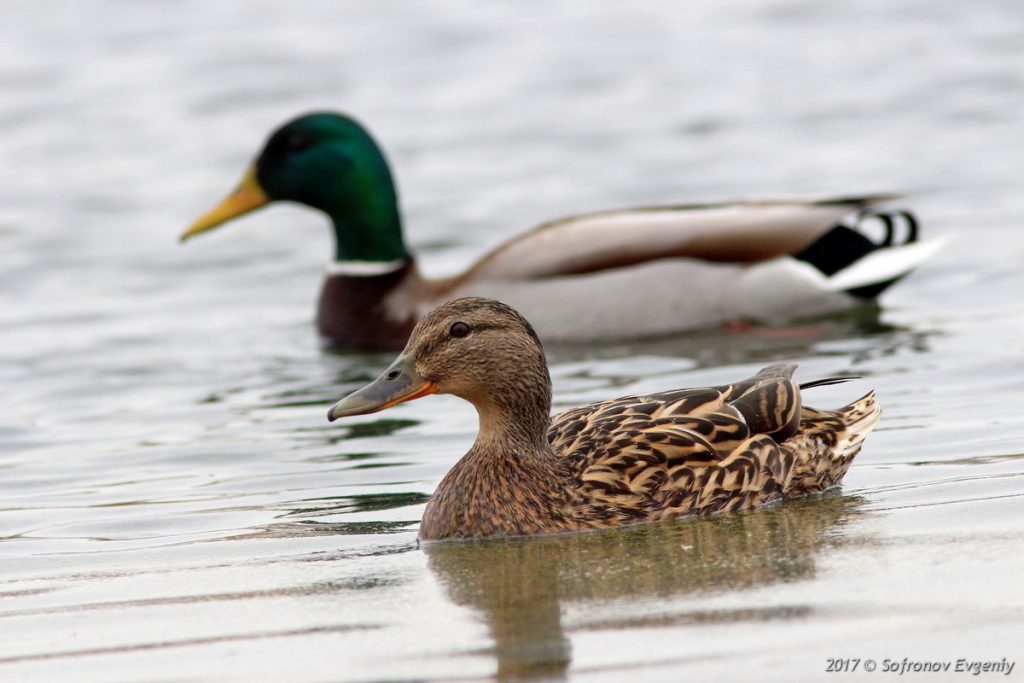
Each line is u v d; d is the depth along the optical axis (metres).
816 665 7.29
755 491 10.26
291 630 8.27
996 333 15.13
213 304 18.64
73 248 21.17
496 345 10.05
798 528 9.67
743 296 17.09
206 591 9.02
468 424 12.97
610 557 9.33
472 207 22.59
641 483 10.12
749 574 8.77
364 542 9.95
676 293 17.06
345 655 7.84
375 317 17.38
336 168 17.75
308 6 36.50
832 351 15.16
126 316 17.97
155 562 9.66
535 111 28.03
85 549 10.02
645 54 31.80
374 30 34.00
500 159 25.20
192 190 24.08
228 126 27.55
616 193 22.98
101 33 33.94
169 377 15.30
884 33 32.88
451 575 9.16
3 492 11.55
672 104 28.22
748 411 10.52
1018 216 20.34
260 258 20.95
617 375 14.80
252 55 31.80
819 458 10.54
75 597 9.02
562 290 17.06
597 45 32.50
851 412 10.95
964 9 34.47
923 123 26.12
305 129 17.92
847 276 17.17
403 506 10.74
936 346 14.84
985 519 9.48
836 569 8.73
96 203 23.50
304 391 14.63
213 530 10.33
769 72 30.19
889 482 10.64
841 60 30.83
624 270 17.08
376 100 28.86
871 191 22.22
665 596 8.48
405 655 7.80
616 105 28.25
